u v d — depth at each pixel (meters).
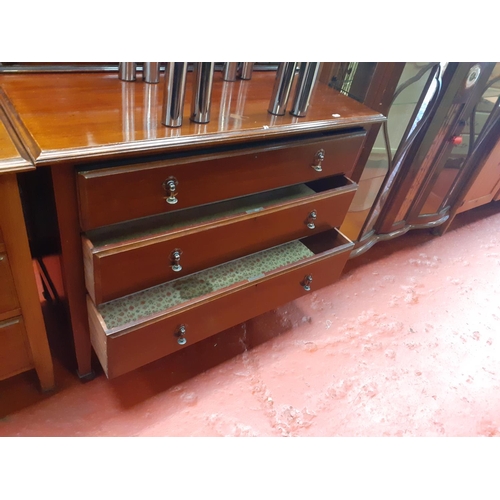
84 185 0.74
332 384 1.34
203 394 1.25
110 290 0.91
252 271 1.18
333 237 1.34
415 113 1.38
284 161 1.00
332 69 1.30
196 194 0.91
